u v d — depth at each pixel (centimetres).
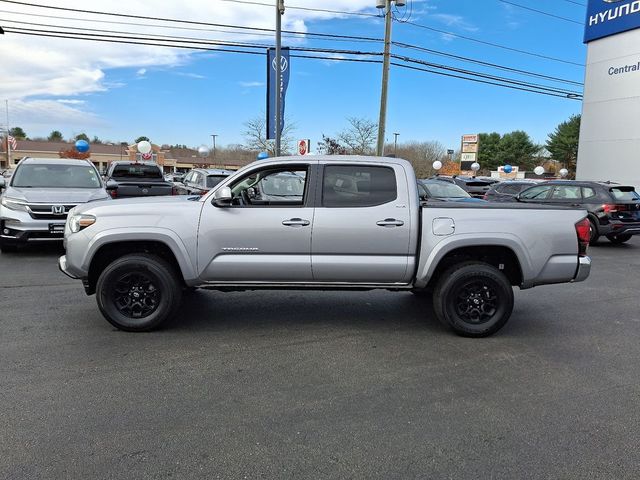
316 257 507
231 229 502
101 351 462
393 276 515
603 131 2106
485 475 282
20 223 891
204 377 409
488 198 1661
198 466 286
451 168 6456
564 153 6844
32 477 272
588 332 548
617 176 2056
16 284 717
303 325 554
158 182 1281
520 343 508
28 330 516
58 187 995
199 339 502
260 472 281
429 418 346
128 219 501
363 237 504
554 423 341
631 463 294
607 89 2080
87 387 385
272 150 3959
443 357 464
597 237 1273
